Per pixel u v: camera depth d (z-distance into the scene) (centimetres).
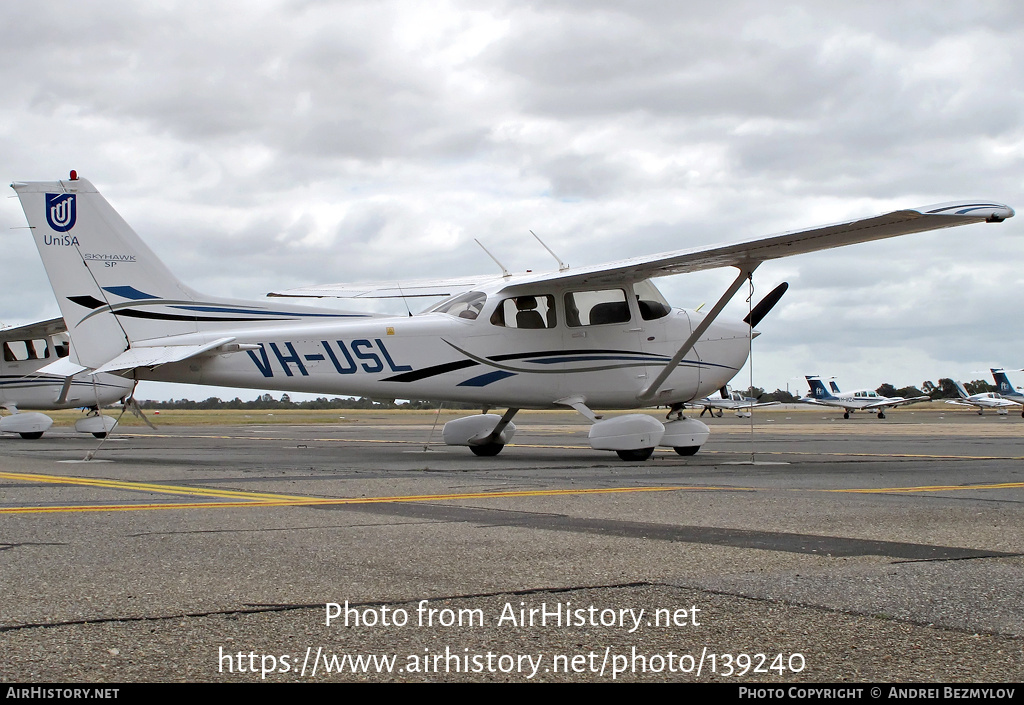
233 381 1141
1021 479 938
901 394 11350
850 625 331
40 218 1132
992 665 290
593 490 785
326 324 1160
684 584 393
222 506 652
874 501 712
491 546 484
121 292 1143
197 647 301
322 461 1177
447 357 1170
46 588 379
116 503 668
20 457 1256
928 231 934
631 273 1190
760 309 1311
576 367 1209
